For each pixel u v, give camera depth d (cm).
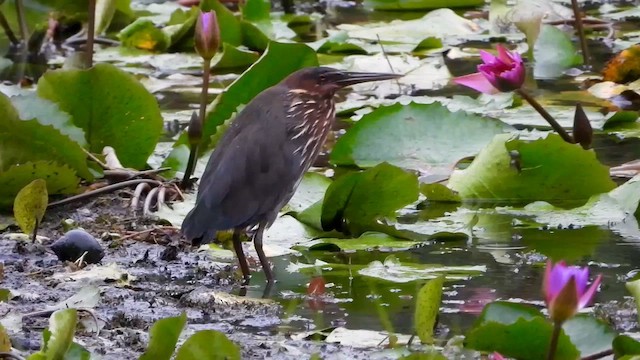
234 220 981
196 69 1773
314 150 1073
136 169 1236
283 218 1089
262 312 866
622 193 1102
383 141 1256
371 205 1054
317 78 1086
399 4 2188
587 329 748
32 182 1019
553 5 2000
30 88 1648
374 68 1675
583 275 621
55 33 1972
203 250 1038
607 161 1245
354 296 899
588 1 2202
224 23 1828
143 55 1869
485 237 1047
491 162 1148
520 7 1719
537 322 711
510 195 1146
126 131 1226
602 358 726
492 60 1123
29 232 1033
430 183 1142
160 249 1036
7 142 1124
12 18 1953
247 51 1761
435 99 1495
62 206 1148
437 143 1249
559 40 1702
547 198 1141
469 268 952
